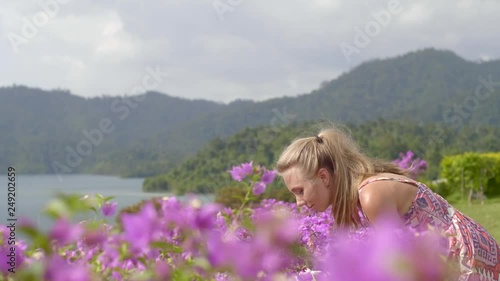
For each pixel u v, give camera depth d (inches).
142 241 40.8
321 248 82.7
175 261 51.2
